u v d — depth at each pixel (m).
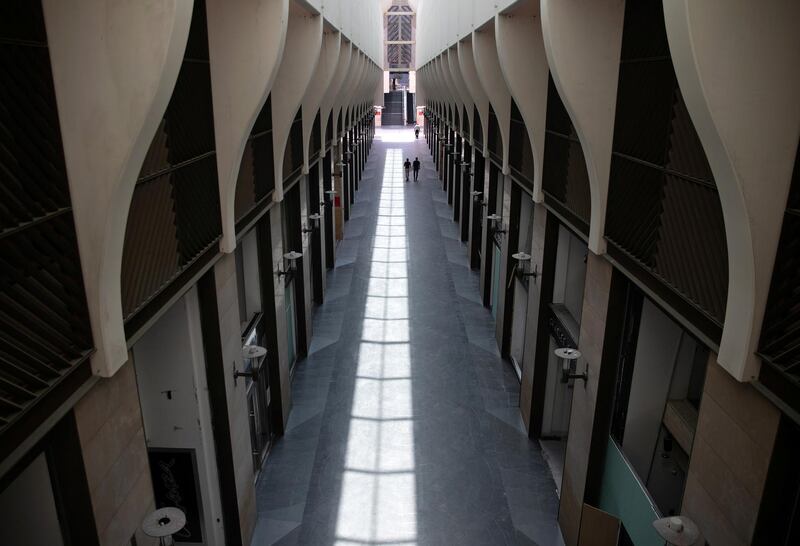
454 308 14.52
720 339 3.39
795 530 3.10
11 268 2.68
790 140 2.75
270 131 8.01
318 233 14.22
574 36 4.93
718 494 3.51
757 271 2.89
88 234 3.10
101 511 3.46
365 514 7.57
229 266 6.24
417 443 9.09
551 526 7.38
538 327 8.59
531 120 7.65
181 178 4.59
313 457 8.74
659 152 4.23
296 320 11.67
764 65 2.69
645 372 5.43
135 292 3.75
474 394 10.54
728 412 3.40
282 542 7.10
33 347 2.80
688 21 2.65
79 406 3.19
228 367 6.16
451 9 14.20
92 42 2.87
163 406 5.59
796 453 2.96
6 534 3.29
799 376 2.74
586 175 6.00
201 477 5.88
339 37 10.53
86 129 2.96
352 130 25.03
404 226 22.14
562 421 9.07
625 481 5.39
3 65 2.66
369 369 11.44
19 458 2.55
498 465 8.57
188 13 3.03
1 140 2.68
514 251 10.93
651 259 4.38
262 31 5.17
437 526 7.38
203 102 5.15
